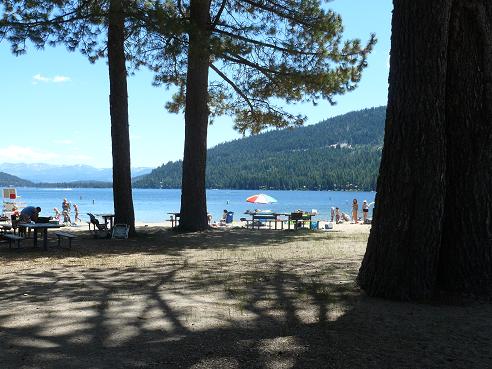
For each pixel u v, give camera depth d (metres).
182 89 22.62
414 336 4.94
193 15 16.25
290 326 5.34
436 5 6.15
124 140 15.88
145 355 4.37
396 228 6.50
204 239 15.61
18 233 15.84
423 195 6.33
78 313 5.88
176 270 9.34
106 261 10.60
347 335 4.98
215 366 4.09
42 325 5.33
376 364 4.15
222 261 10.64
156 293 7.11
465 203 6.46
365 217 28.73
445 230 6.58
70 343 4.71
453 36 6.38
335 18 16.56
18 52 13.12
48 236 16.16
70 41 13.70
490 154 6.45
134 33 15.18
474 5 6.32
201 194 18.50
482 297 6.34
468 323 5.39
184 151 18.44
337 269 9.36
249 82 19.42
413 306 6.15
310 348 4.56
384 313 5.83
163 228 19.62
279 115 21.38
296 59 17.03
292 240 15.52
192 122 18.14
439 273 6.64
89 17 13.07
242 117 22.56
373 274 6.77
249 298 6.75
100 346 4.62
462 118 6.43
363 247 13.41
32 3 12.79
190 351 4.48
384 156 6.68
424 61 6.23
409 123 6.34
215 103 22.75
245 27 15.95
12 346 4.59
